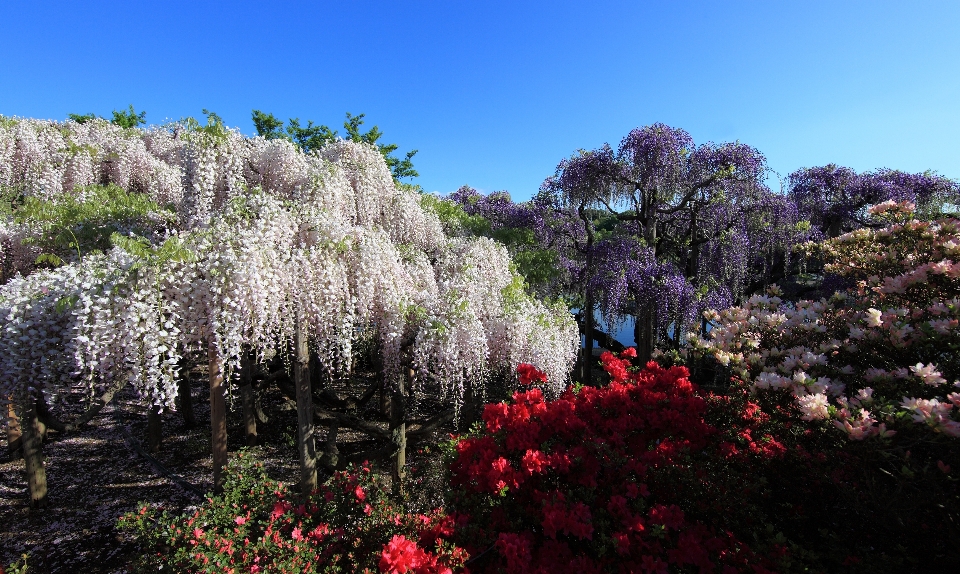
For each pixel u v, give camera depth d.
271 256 3.78
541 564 2.36
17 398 3.63
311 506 3.14
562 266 9.17
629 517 2.42
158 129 9.68
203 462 5.76
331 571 2.66
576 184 8.55
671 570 2.41
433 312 4.78
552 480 2.93
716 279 8.35
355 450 6.30
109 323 3.25
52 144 6.96
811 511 2.76
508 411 3.22
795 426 2.84
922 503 2.09
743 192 8.04
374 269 4.52
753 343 3.33
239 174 4.86
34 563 3.73
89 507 4.62
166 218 5.36
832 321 3.35
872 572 2.22
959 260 2.88
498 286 6.34
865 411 2.10
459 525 2.67
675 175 7.89
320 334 4.27
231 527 2.98
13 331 3.32
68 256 5.21
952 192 9.41
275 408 7.77
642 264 7.88
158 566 2.72
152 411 5.83
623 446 3.00
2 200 6.13
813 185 9.97
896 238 3.47
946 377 2.42
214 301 3.48
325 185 5.20
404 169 16.30
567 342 6.18
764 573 2.12
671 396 3.31
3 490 4.84
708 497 2.62
